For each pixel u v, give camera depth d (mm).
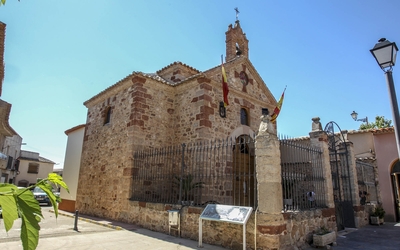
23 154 36594
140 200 10102
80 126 16016
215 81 11883
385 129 14438
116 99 13156
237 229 6957
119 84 12586
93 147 14031
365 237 9438
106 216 11570
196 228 7875
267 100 15203
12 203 1186
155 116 12000
